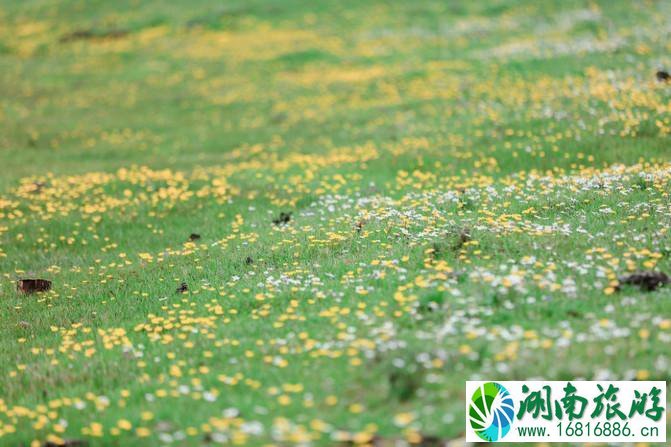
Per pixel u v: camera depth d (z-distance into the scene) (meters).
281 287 17.27
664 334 12.67
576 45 46.22
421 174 28.95
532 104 36.19
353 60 54.94
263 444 10.86
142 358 14.69
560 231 18.31
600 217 19.38
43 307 19.02
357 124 40.34
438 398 11.66
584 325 13.34
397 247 18.83
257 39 64.31
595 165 27.98
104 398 12.70
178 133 44.09
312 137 39.34
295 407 11.78
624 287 14.80
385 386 12.02
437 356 12.65
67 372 14.42
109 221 27.06
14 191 31.03
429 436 10.74
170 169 34.53
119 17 76.44
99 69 62.31
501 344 12.92
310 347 13.70
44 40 72.50
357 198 26.47
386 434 10.84
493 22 58.88
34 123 48.16
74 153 40.84
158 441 11.42
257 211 26.56
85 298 19.42
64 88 57.66
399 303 15.15
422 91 44.16
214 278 19.20
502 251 17.61
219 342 14.54
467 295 15.02
